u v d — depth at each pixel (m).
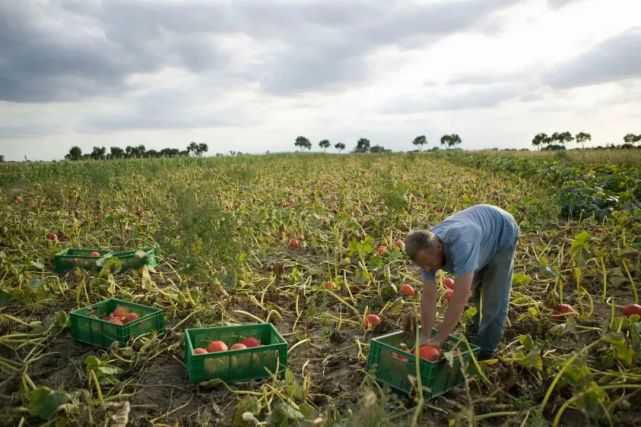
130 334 4.72
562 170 16.38
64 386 4.12
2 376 4.12
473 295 4.72
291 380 3.96
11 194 15.80
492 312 4.25
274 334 4.57
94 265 6.67
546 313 5.45
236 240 6.61
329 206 12.41
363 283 6.52
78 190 14.39
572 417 3.65
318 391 4.09
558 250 8.30
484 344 4.36
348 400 3.89
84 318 4.82
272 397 3.85
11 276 6.66
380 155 41.16
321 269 7.10
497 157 28.81
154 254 7.61
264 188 15.45
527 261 7.81
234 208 11.27
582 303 5.93
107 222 9.70
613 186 13.27
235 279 5.88
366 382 3.99
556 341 4.95
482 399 3.80
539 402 3.82
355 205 12.18
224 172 21.20
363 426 2.75
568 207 11.40
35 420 3.53
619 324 4.65
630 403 3.75
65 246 8.45
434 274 3.88
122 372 4.26
